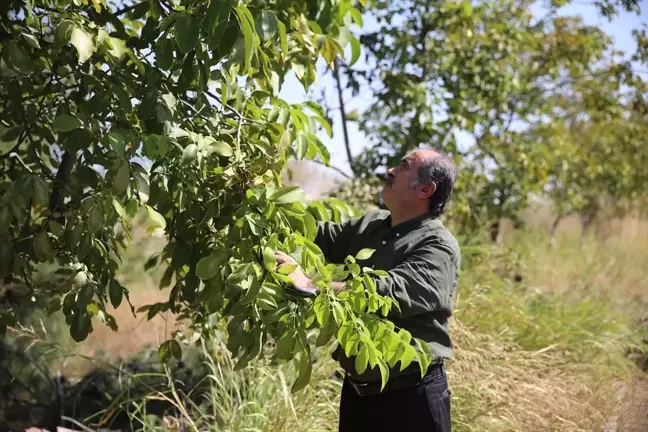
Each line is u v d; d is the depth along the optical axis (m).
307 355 2.37
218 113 3.02
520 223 10.09
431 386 2.84
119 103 2.69
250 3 2.83
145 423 3.97
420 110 7.11
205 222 2.78
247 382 4.38
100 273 2.86
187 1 2.70
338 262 3.22
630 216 14.20
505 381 4.68
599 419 4.68
